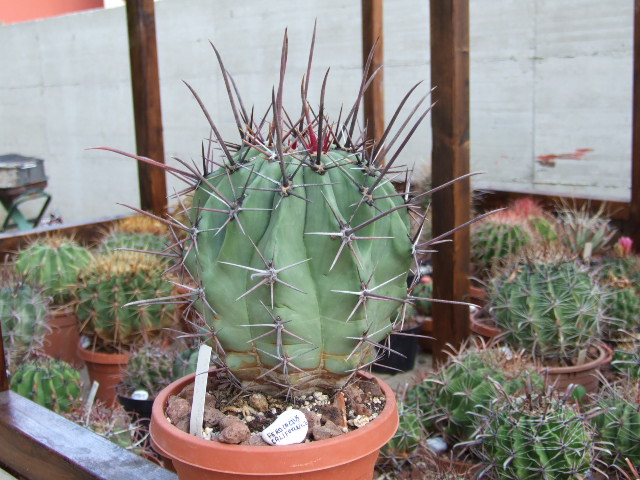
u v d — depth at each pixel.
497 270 3.42
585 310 2.75
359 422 1.44
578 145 4.98
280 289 1.30
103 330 3.24
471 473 2.27
